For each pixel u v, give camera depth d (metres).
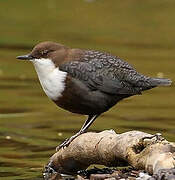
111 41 24.38
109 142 9.03
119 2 33.09
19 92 17.16
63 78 9.74
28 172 10.29
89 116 10.27
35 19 28.44
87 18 29.03
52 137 12.88
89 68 9.81
